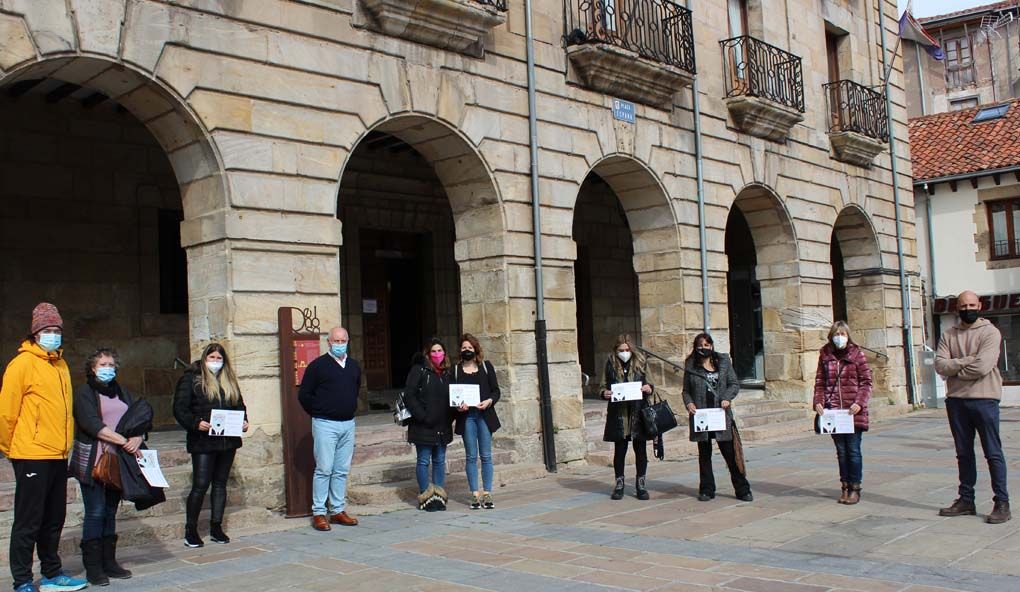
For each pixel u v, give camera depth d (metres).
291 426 9.02
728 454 9.45
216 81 9.01
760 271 17.70
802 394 17.12
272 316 9.23
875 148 19.55
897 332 20.55
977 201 25.11
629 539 7.64
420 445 9.23
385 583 6.36
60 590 6.27
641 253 14.80
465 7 10.83
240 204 9.07
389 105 10.53
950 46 37.69
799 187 17.52
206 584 6.43
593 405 15.76
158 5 8.60
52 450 6.28
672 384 14.48
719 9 15.94
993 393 7.89
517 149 12.08
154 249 12.70
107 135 12.34
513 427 11.70
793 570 6.38
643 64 13.43
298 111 9.64
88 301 11.99
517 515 8.92
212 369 7.75
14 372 6.22
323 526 8.33
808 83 18.11
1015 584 5.87
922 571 6.26
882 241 20.31
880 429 16.77
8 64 7.64
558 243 12.52
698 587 5.99
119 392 6.79
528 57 12.23
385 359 16.16
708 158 15.30
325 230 9.75
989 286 24.81
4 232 11.34
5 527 7.39
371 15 10.41
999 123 26.14
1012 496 8.98
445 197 16.78
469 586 6.20
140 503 6.61
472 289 12.11
